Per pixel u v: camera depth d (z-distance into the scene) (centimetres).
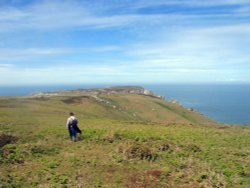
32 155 2981
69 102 11275
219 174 2469
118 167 2670
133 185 2291
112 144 3409
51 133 3972
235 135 4181
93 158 2906
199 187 2244
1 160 2753
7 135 3531
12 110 7000
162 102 15725
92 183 2322
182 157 2942
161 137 3788
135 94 18075
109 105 12600
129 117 11475
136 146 3067
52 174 2489
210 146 3400
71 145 3406
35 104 9106
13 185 2244
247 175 2491
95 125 5044
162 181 2372
